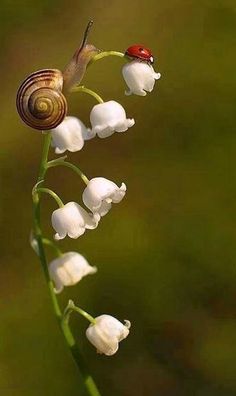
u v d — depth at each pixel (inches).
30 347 21.3
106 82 22.9
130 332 21.3
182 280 21.2
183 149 22.0
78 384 20.9
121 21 24.0
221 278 21.1
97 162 22.7
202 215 21.4
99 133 13.4
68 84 13.0
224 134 21.7
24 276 22.2
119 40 23.7
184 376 21.2
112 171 22.5
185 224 21.4
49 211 22.9
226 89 21.9
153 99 22.6
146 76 13.3
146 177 22.1
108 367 21.3
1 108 24.4
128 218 21.6
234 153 21.6
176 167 21.9
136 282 21.2
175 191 21.8
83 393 20.9
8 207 23.1
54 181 22.9
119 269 21.2
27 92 12.8
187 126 22.1
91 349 21.2
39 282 21.9
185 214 21.5
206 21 22.6
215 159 21.7
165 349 21.3
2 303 21.9
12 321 21.6
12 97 24.6
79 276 14.5
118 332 13.9
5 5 25.0
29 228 22.8
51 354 21.1
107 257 21.3
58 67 24.7
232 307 21.1
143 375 21.3
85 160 22.8
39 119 12.8
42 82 12.8
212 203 21.5
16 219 22.9
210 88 22.1
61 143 13.3
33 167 23.2
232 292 21.0
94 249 21.4
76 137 13.3
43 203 22.9
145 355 21.3
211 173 21.6
